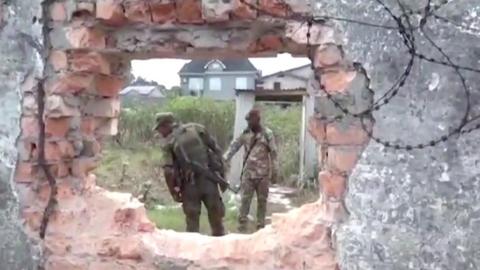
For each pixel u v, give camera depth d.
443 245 4.06
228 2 4.25
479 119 4.01
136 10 4.37
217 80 31.59
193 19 4.38
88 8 4.45
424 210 4.08
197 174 8.30
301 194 13.32
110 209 4.79
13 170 4.65
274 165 9.86
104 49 4.57
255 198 11.90
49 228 4.67
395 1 4.09
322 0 4.19
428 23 4.05
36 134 4.62
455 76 4.03
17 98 4.62
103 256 4.63
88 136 4.91
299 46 4.38
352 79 4.19
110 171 14.91
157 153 16.39
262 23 4.32
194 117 17.16
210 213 8.49
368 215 4.17
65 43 4.52
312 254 4.37
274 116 18.34
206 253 4.60
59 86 4.57
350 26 4.16
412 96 4.09
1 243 4.67
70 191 4.79
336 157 4.25
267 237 4.62
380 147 4.15
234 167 13.15
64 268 4.63
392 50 4.11
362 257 4.18
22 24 4.58
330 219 4.32
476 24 4.00
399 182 4.12
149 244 4.64
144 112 17.84
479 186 4.01
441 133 4.05
